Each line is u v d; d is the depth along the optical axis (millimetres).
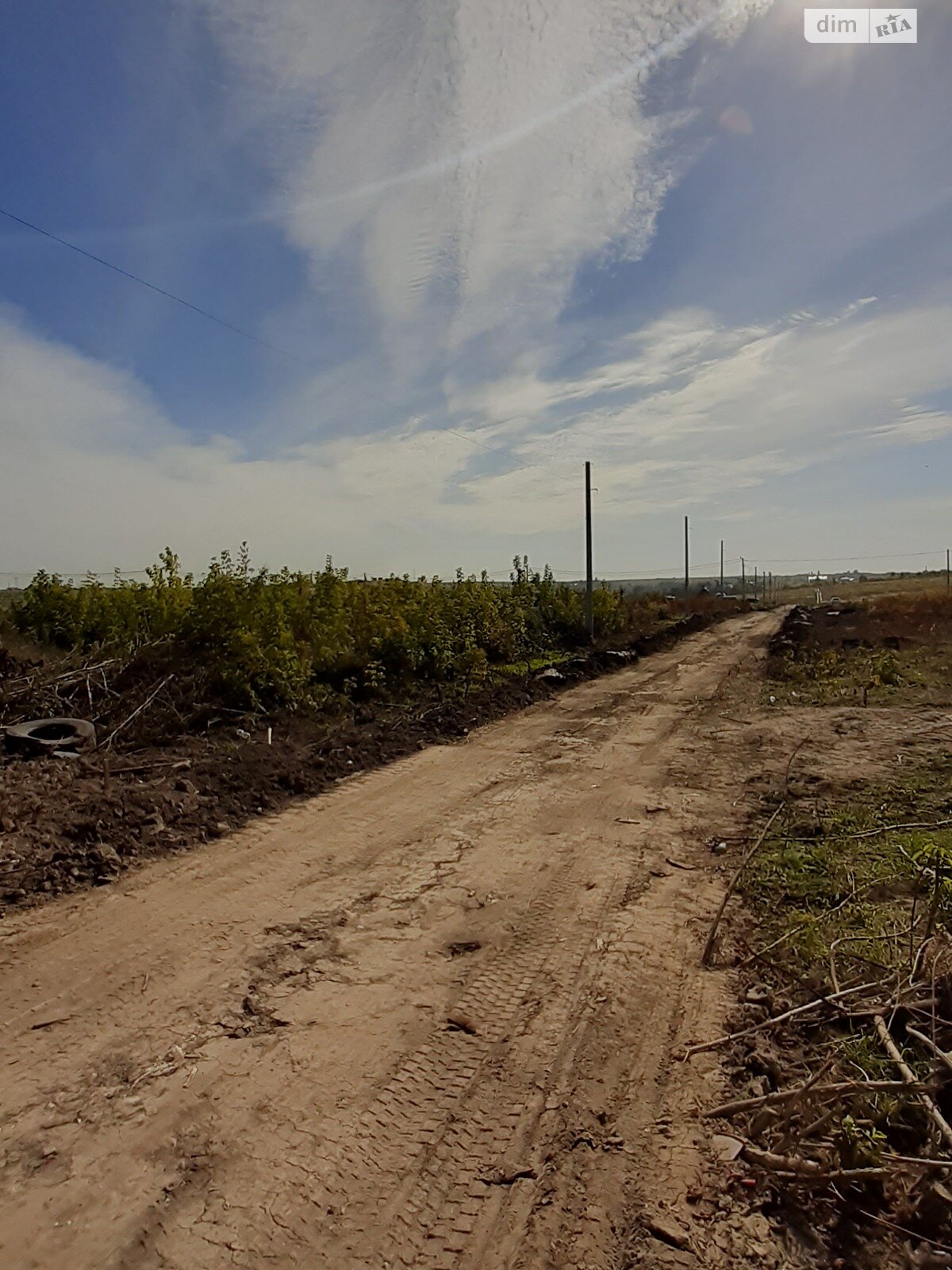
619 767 9453
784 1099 2949
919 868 4898
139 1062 3477
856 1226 2605
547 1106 3244
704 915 5199
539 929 4973
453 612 17328
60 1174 2795
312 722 10578
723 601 61750
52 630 13820
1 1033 3666
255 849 6348
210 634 11594
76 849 5758
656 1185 2807
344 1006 4012
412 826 7062
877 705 13539
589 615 26000
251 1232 2566
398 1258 2482
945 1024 3252
